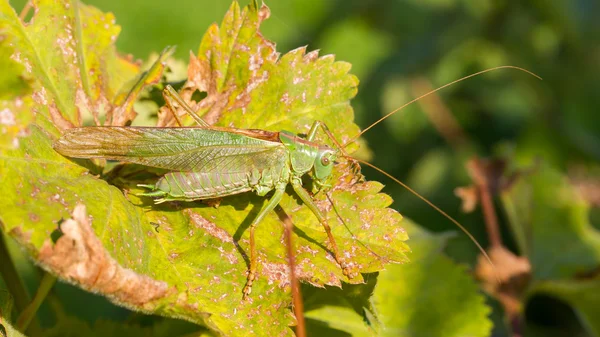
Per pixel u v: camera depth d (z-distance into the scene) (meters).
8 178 0.30
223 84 0.33
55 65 0.32
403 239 0.32
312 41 0.57
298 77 0.33
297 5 0.59
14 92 0.29
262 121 0.33
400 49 0.51
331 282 0.31
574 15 0.46
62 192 0.30
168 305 0.30
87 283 0.29
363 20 0.56
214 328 0.30
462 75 0.49
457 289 0.35
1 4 0.32
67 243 0.29
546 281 0.37
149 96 0.34
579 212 0.39
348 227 0.32
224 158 0.33
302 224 0.32
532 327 0.42
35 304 0.31
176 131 0.33
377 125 0.49
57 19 0.32
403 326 0.35
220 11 0.58
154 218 0.32
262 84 0.33
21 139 0.30
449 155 0.46
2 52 0.29
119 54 0.36
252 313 0.31
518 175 0.39
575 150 0.46
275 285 0.31
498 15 0.48
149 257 0.31
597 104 0.47
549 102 0.47
